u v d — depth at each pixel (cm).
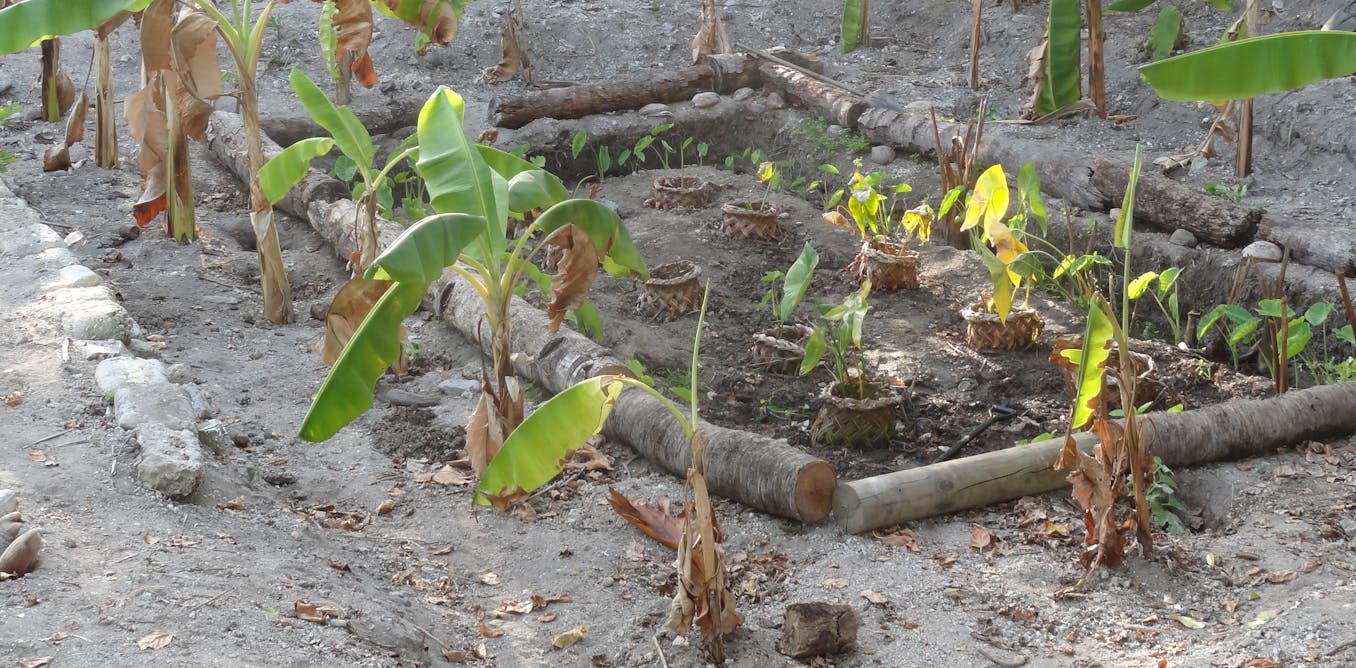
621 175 1318
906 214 965
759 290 963
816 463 571
